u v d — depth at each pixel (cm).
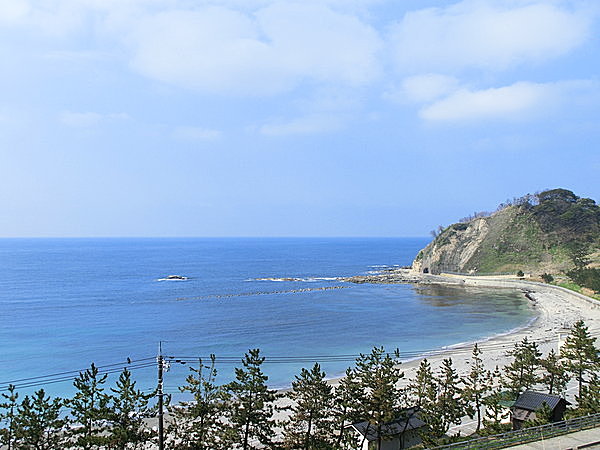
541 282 18775
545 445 3538
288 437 4425
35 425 3422
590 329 10288
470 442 3853
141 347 9362
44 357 8606
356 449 4538
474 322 11994
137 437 3753
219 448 4094
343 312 13425
